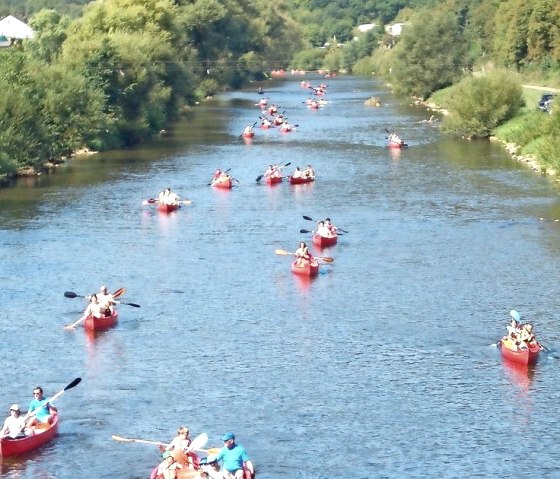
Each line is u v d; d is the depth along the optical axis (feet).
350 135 504.84
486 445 149.38
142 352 187.01
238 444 149.59
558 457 145.59
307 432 153.79
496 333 195.83
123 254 257.55
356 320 204.03
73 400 165.37
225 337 194.90
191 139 499.51
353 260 250.57
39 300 218.59
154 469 139.33
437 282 229.86
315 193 340.39
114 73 488.85
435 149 446.19
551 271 237.86
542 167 375.25
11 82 409.49
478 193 334.24
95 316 198.80
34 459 145.48
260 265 246.47
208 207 317.83
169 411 161.27
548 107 476.13
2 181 364.79
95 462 144.66
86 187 353.92
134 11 584.81
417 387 170.30
